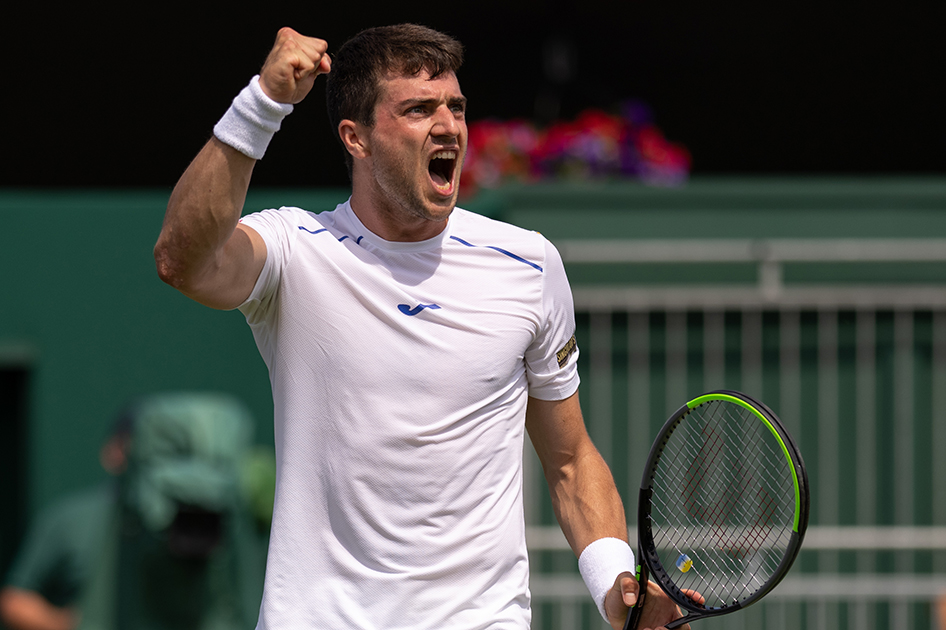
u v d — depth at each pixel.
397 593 9.24
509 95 35.50
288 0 35.66
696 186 21.48
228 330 20.70
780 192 21.52
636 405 21.22
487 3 35.03
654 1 34.88
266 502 20.02
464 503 9.36
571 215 21.48
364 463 9.23
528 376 10.19
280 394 9.55
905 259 21.30
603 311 21.30
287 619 9.29
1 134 35.69
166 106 36.22
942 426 21.23
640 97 36.03
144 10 35.53
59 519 19.42
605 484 10.51
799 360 21.27
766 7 35.06
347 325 9.31
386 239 9.59
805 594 21.03
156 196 21.92
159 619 19.03
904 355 21.23
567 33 35.31
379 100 9.27
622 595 9.84
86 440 20.41
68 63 35.72
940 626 20.97
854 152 36.50
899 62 36.03
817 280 21.52
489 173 23.91
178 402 20.14
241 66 36.16
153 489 19.28
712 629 21.25
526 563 9.88
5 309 20.58
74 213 20.72
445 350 9.34
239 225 9.30
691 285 21.44
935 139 36.44
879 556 21.19
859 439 21.20
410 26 9.52
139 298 20.72
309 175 35.94
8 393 21.23
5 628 18.92
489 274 9.67
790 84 36.22
